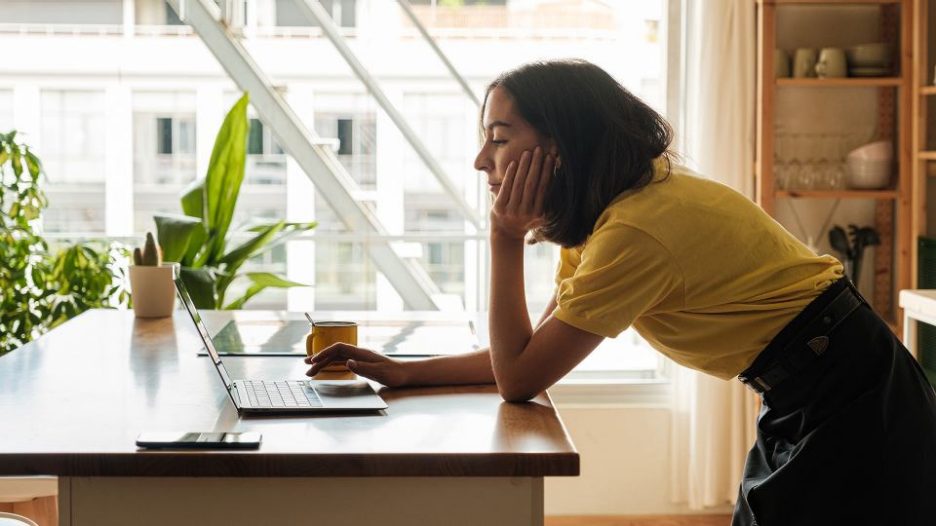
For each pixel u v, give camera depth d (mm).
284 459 1396
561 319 1604
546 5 4055
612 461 3914
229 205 3586
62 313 3527
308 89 4219
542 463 1417
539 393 1713
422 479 1452
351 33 4156
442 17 4121
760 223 1665
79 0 4125
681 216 1590
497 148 1716
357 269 4297
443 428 1554
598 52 4027
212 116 4203
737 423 3762
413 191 4250
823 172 3730
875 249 3855
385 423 1586
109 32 4145
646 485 3924
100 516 1442
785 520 1624
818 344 1636
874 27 3830
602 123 1636
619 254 1564
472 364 1904
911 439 1636
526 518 1461
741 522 1743
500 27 4090
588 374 4051
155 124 4191
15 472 1385
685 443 3873
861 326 1655
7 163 3980
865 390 1631
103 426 1549
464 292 4285
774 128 3752
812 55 3656
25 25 4113
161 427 1548
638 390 3955
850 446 1602
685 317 1655
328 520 1457
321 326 2055
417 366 1880
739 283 1616
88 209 4168
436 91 4156
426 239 4266
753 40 3717
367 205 4270
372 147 4234
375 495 1454
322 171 4230
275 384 1851
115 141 4168
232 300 4309
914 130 3486
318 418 1620
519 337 1707
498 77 1721
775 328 1646
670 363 3908
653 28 3980
